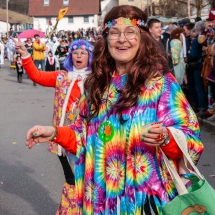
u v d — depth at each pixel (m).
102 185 2.43
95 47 2.59
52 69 17.52
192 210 2.23
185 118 2.30
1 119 10.04
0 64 27.58
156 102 2.33
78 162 2.59
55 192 5.21
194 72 9.35
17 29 76.62
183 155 2.26
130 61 2.47
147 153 2.32
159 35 7.44
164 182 2.33
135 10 2.49
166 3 37.31
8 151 7.09
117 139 2.38
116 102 2.38
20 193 5.18
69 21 69.12
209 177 5.62
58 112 3.99
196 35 9.27
